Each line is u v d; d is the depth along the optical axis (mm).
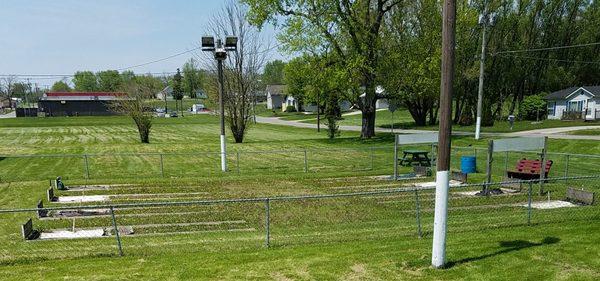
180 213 13250
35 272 8109
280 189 16953
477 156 24984
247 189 16984
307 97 37438
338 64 33250
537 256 8180
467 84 48781
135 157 26594
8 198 15312
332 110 39344
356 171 21109
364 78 34250
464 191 16094
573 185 16672
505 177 18266
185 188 17234
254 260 8516
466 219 11828
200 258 8742
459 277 7328
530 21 52062
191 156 27016
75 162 24562
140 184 18000
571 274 7316
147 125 36875
